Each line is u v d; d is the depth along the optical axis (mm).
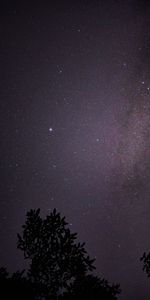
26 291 4930
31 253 5426
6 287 4918
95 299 5176
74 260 5340
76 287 5238
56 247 5410
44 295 5094
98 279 5344
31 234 5496
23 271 5191
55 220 5523
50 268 5289
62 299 5105
